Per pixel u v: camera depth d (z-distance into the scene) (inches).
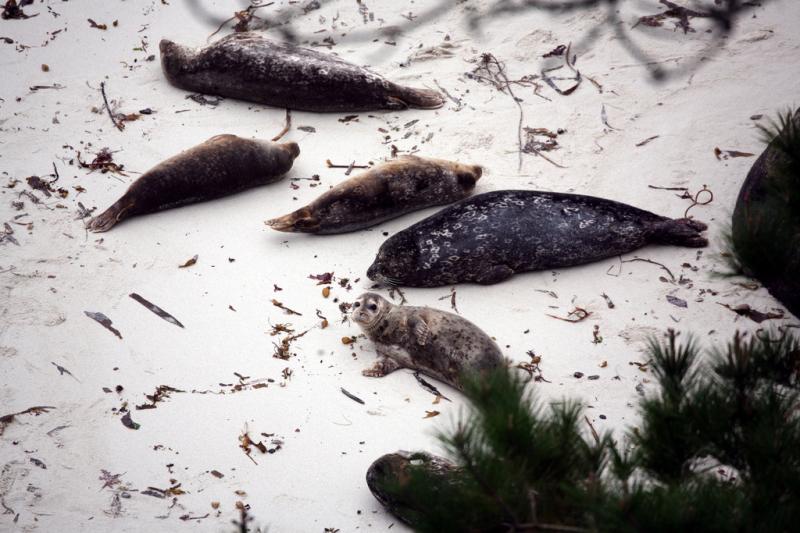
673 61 1726.1
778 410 698.8
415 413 1095.6
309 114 1688.0
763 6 1841.8
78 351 1206.3
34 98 1712.6
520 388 659.4
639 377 1126.4
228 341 1220.5
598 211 1325.0
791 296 1193.4
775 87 1625.2
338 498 989.2
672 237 1328.7
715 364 788.6
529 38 1815.9
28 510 986.7
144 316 1263.5
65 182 1513.3
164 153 1572.3
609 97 1656.0
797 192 821.2
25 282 1316.4
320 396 1128.2
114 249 1385.3
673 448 694.5
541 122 1611.7
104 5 1967.3
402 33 1863.9
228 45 1699.1
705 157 1496.1
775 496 657.6
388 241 1307.8
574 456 673.0
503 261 1300.4
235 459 1045.8
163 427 1093.1
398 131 1620.3
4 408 1117.7
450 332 1125.1
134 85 1758.1
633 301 1251.2
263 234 1419.8
